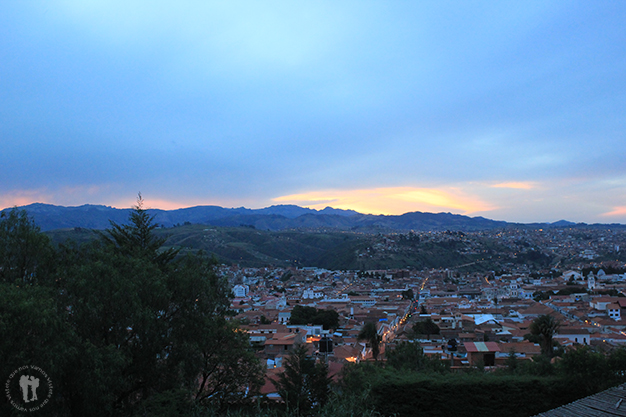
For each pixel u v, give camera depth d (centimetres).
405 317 11075
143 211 3166
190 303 1814
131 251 2586
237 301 13100
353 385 2109
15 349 1168
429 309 11319
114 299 1516
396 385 2012
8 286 1343
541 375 2189
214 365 1922
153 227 3183
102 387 1309
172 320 1769
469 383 2006
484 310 10031
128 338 1616
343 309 11194
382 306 12150
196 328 1748
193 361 1695
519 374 2323
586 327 8144
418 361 3170
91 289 1525
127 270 1733
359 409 1723
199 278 1845
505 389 1986
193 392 1867
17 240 1697
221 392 1981
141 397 1744
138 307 1539
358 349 6025
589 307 10225
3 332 1130
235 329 2027
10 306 1177
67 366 1306
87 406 1334
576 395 1955
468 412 1978
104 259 1712
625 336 6912
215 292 1989
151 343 1622
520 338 6706
